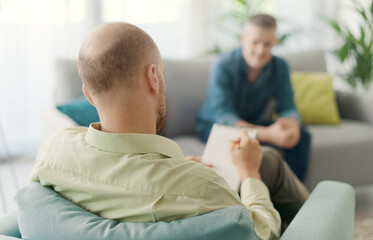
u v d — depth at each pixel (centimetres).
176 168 75
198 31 375
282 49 410
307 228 89
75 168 80
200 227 67
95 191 76
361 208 244
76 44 339
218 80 238
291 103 246
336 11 428
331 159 237
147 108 79
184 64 256
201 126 240
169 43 367
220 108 233
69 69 225
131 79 76
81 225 72
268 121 250
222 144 152
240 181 137
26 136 338
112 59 75
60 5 329
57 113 191
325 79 278
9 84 327
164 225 69
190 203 71
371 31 340
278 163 151
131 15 352
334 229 91
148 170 74
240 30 381
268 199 107
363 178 248
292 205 153
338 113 294
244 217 68
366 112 277
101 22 344
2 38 319
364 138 246
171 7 362
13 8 317
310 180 234
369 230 210
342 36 354
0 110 328
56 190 82
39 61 332
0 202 252
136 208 73
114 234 69
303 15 416
